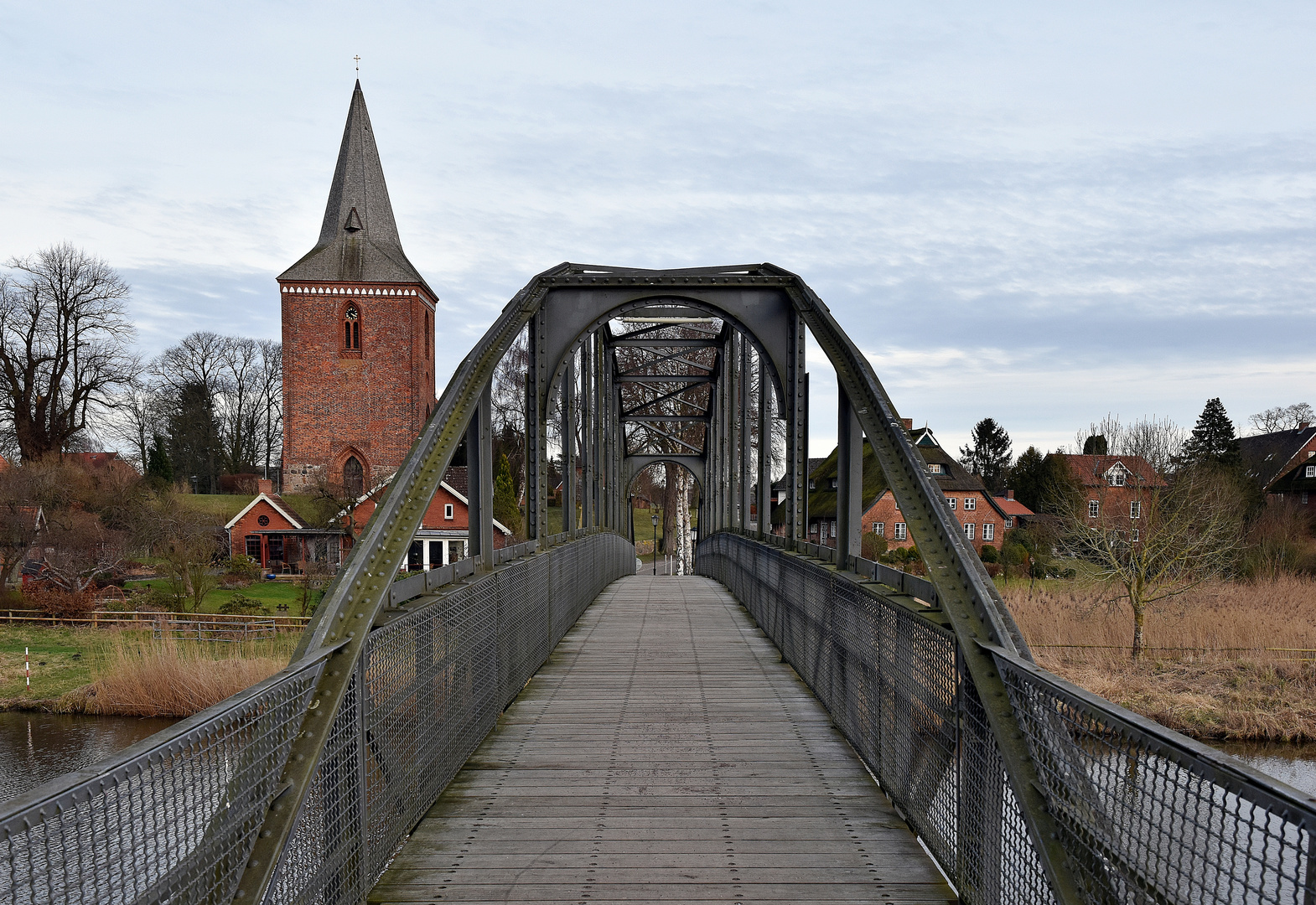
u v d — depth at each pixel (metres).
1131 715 1.70
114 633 18.45
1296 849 1.24
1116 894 1.80
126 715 14.70
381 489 29.02
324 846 2.36
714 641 8.27
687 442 29.88
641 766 4.36
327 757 2.36
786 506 7.67
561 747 4.66
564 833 3.47
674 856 3.25
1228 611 18.12
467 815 3.65
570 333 7.92
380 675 2.91
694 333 18.52
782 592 7.43
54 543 22.41
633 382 15.79
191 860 1.69
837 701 5.02
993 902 2.52
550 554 7.54
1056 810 2.09
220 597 23.81
